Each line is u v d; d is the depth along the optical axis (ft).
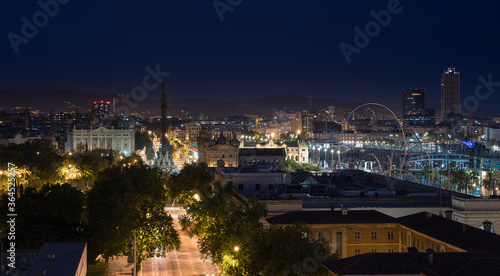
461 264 224.12
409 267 245.24
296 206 411.13
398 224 365.81
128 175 498.28
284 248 276.00
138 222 395.34
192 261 439.22
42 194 374.63
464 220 390.21
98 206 372.17
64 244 283.38
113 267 419.13
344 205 433.48
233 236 333.83
